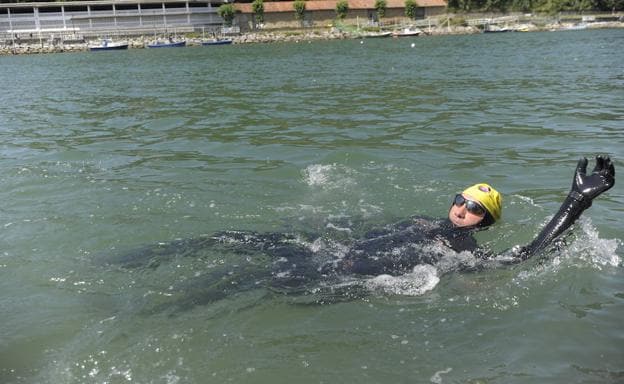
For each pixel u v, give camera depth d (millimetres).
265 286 4664
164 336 3994
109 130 12000
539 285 4641
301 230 5855
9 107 16469
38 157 9258
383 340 3912
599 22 78000
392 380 3492
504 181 7492
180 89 20781
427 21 83938
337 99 16375
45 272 5016
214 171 8234
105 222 6148
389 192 7117
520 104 14078
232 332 4035
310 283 4707
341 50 48625
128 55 53406
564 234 5340
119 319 4230
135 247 5520
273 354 3775
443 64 29312
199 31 82125
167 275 4887
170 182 7637
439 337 3941
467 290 4586
